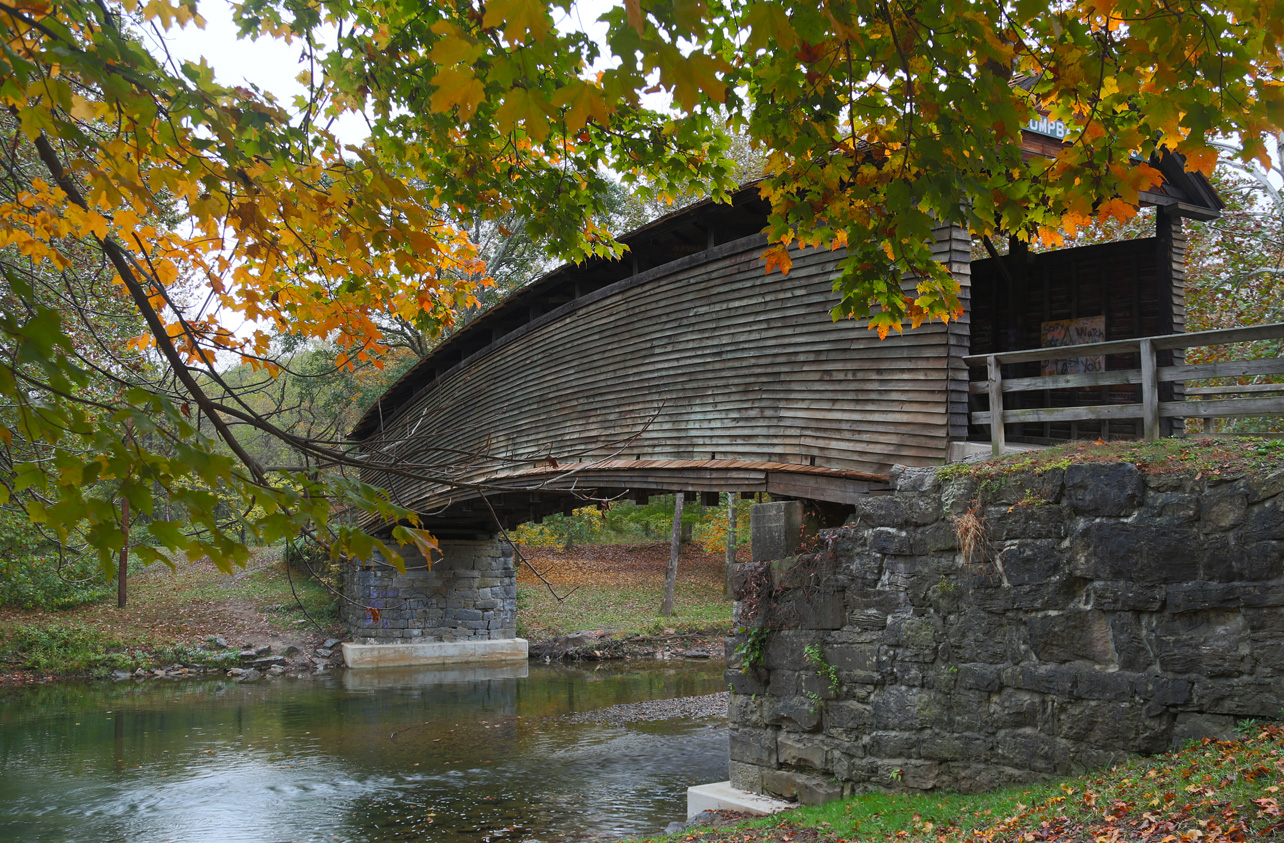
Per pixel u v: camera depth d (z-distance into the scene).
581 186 5.77
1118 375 7.22
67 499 2.04
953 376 8.44
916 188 3.60
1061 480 6.78
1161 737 6.10
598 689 19.00
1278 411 6.39
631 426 12.61
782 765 8.73
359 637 23.98
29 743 14.04
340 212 3.37
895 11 3.48
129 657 21.73
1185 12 3.09
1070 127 4.09
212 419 2.71
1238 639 5.86
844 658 8.16
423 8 4.43
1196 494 6.14
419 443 3.45
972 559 7.26
